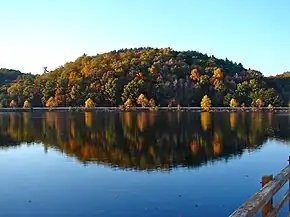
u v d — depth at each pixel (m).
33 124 70.50
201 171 26.03
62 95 136.75
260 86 123.56
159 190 20.86
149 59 147.75
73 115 100.75
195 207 17.72
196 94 127.88
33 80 153.38
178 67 138.12
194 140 44.31
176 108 121.06
